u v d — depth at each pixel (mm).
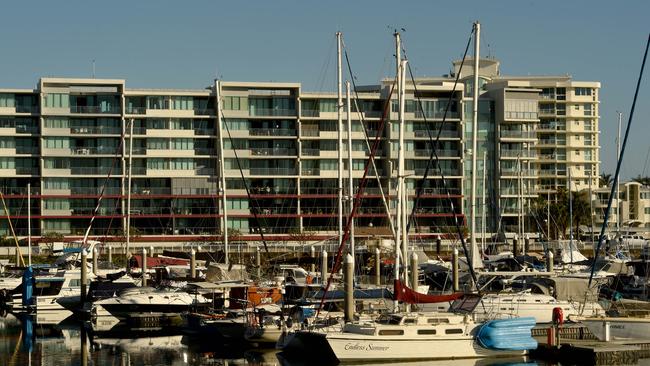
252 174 154375
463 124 160125
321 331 57625
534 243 134375
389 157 152750
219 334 67250
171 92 151750
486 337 57406
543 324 61906
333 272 65625
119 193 151000
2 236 144500
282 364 58469
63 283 88688
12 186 150250
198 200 153500
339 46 80812
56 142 149875
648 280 81750
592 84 188000
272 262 111375
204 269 94125
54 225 150000
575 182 187500
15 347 66938
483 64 195875
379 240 109188
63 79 148500
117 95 151125
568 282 67938
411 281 78125
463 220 159000
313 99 156000
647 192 187500
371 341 56219
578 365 56281
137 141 152000
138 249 138750
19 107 149000
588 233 165500
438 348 56844
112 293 82938
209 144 154500
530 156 167125
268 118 154500
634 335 60000
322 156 156000
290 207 155625
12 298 94312
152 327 76375
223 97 153375
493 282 79062
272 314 66938
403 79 69625
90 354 63312
